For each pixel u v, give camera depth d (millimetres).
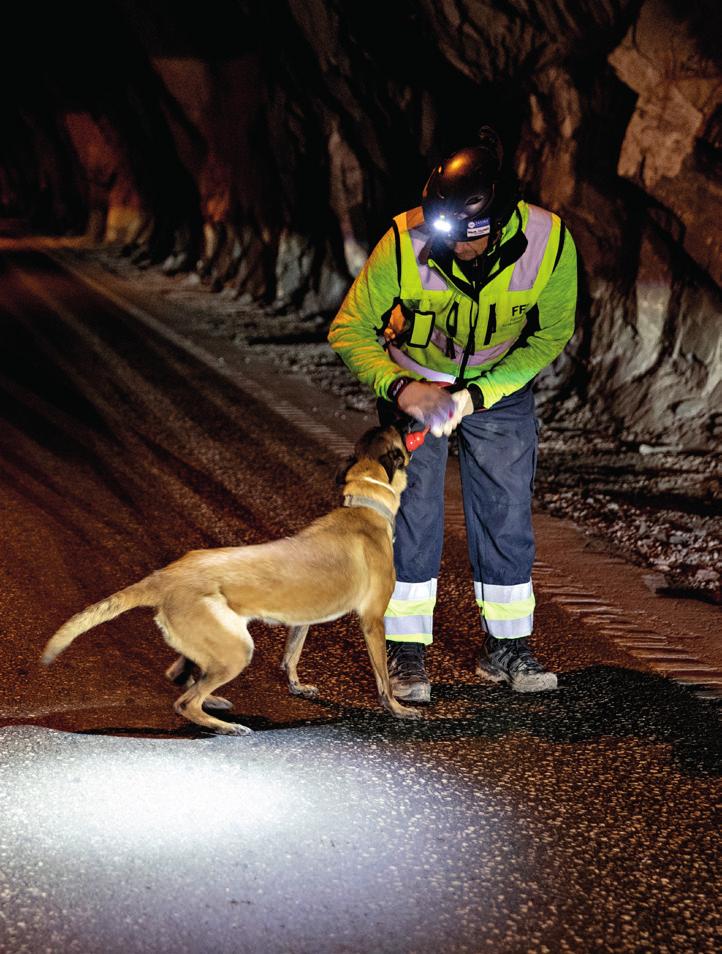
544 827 3104
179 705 3502
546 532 6227
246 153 17062
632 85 7785
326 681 4113
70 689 3953
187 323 14906
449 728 3740
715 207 7746
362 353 3803
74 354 12094
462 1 8836
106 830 2986
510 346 3910
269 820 3078
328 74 12680
